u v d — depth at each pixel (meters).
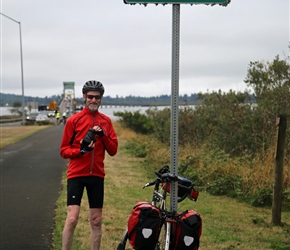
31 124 51.50
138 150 16.97
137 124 31.20
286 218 7.68
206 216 7.80
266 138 11.58
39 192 9.73
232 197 9.40
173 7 4.53
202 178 10.38
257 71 14.03
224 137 13.16
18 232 6.61
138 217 4.18
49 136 27.98
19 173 12.58
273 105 11.73
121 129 30.69
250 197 8.86
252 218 7.61
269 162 9.54
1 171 12.96
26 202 8.69
